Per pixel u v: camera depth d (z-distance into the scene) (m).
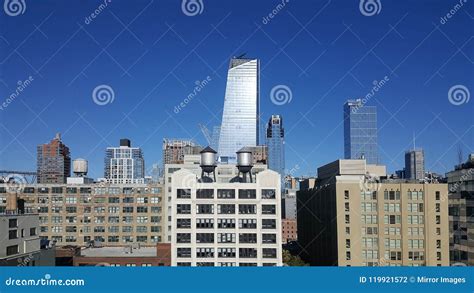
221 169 75.31
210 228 60.53
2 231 46.78
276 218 60.69
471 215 61.81
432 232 67.75
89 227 85.12
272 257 60.03
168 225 82.81
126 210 86.12
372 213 69.81
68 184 84.88
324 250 78.69
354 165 73.56
